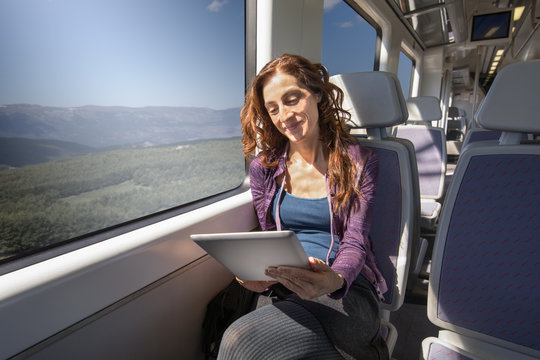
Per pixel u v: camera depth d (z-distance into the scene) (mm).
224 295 1289
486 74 11734
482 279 1005
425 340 1120
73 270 762
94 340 834
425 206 2590
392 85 1177
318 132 1103
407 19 4191
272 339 759
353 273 883
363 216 1021
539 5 3814
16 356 660
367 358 870
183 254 1120
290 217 1089
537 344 955
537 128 824
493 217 959
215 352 1241
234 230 1401
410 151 1234
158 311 1048
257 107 1113
